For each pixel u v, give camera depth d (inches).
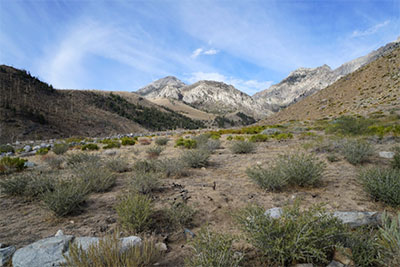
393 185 150.7
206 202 177.6
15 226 143.8
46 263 93.5
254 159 351.3
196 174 276.7
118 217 154.9
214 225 139.0
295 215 105.9
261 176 202.7
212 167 315.6
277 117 2765.7
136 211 133.8
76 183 192.5
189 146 546.6
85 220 151.6
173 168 266.5
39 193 201.2
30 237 129.0
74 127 3582.7
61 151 569.0
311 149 382.0
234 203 174.2
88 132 3641.7
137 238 111.5
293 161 212.2
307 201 168.7
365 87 2082.9
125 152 517.0
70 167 331.3
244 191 202.8
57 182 208.1
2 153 656.4
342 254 92.9
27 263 93.7
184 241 122.6
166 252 111.4
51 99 4537.4
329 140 402.9
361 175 177.8
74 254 86.1
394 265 82.7
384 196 151.7
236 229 131.5
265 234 95.2
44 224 146.6
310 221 95.7
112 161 309.3
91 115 4527.6
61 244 106.3
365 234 102.2
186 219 142.3
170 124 7426.2
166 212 152.3
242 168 298.8
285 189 201.8
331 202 163.6
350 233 95.3
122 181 255.4
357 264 88.9
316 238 92.6
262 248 98.1
